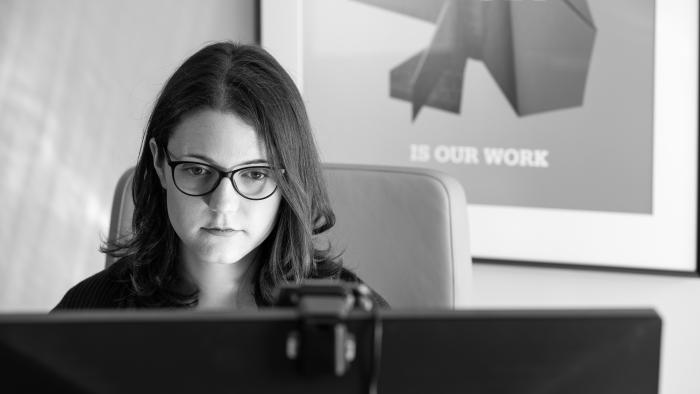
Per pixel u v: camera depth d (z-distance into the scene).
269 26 2.53
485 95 2.38
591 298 2.39
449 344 0.77
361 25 2.46
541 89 2.33
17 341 0.75
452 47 2.39
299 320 0.75
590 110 2.29
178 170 1.27
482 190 2.42
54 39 2.82
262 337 0.75
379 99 2.47
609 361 0.78
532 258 2.39
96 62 2.78
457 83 2.40
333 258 1.49
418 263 1.59
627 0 2.23
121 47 2.75
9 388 0.75
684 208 2.24
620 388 0.78
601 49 2.27
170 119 1.28
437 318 0.77
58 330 0.75
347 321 0.75
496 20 2.35
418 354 0.77
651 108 2.24
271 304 1.39
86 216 2.87
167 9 2.68
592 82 2.28
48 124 2.85
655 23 2.21
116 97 2.77
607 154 2.29
